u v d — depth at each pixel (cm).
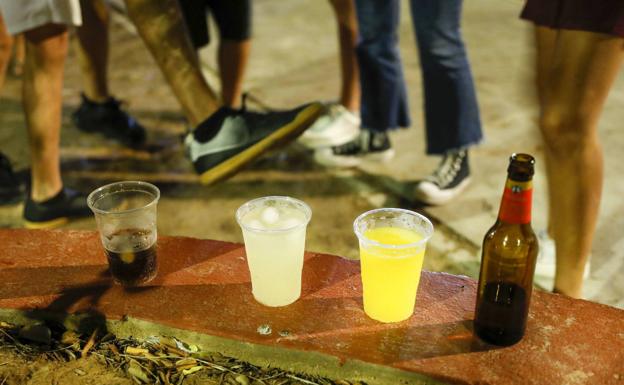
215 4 353
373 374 156
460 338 159
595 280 259
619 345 156
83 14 346
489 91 445
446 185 315
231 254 194
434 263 272
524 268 149
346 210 314
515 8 620
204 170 243
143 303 174
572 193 201
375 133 349
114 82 473
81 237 203
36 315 175
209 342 166
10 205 321
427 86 297
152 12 233
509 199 141
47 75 272
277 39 561
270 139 233
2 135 388
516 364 151
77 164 359
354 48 354
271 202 172
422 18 278
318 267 187
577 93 187
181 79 242
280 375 161
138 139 384
